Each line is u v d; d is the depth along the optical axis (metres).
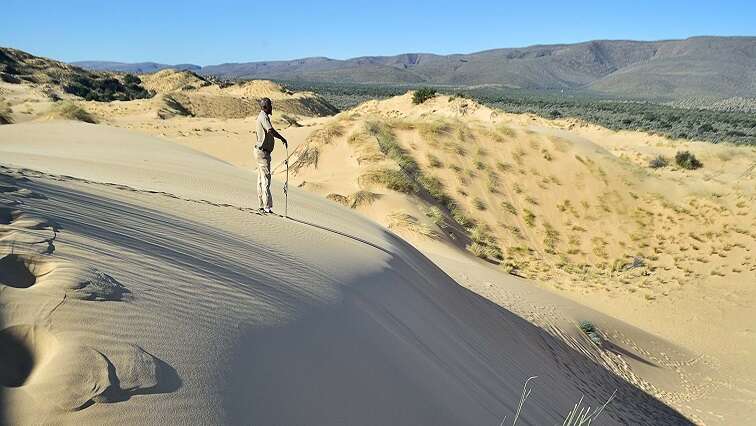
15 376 2.04
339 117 32.12
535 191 28.16
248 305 3.61
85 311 2.49
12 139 17.30
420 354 5.09
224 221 6.30
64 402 1.95
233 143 41.06
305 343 3.62
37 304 2.39
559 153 30.22
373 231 10.63
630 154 44.47
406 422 3.62
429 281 8.98
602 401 9.91
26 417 1.82
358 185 23.47
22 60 109.94
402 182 23.95
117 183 8.55
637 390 12.18
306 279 4.96
